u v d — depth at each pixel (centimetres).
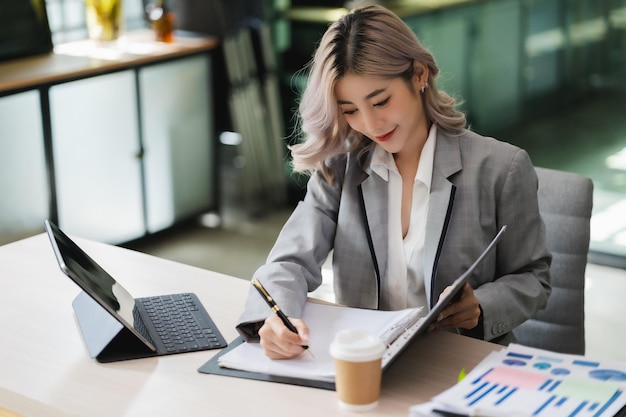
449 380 170
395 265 208
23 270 226
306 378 170
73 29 451
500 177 202
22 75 376
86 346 187
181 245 441
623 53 379
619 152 393
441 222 201
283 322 178
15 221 381
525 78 404
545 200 227
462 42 414
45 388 171
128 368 178
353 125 200
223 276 221
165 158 441
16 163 376
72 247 194
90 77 395
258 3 460
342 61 192
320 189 216
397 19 195
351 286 211
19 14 403
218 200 472
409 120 199
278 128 479
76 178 402
